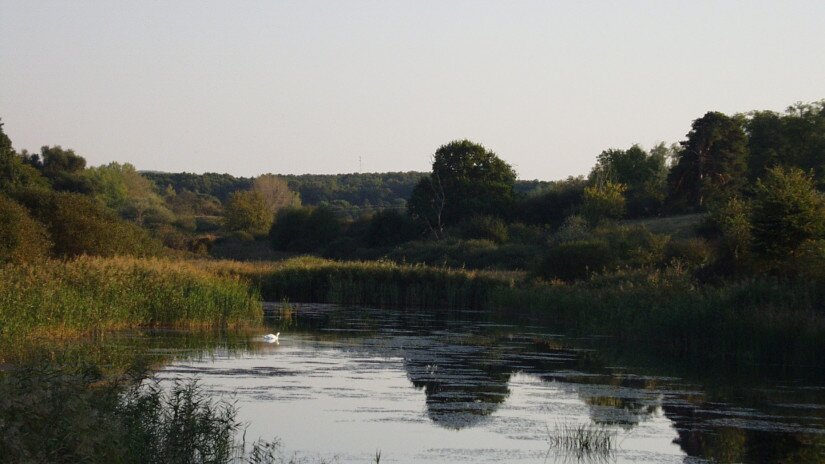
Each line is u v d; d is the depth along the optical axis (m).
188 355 28.33
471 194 98.88
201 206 159.50
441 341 34.84
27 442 9.86
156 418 14.27
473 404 21.62
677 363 29.72
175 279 39.00
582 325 40.84
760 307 32.62
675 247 54.75
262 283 58.22
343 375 25.58
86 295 33.09
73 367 15.21
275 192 159.12
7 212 40.75
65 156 125.81
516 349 32.69
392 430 18.56
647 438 18.36
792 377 26.98
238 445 16.62
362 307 54.25
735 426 19.59
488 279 55.81
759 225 38.28
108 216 55.53
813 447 17.70
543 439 18.09
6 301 27.55
